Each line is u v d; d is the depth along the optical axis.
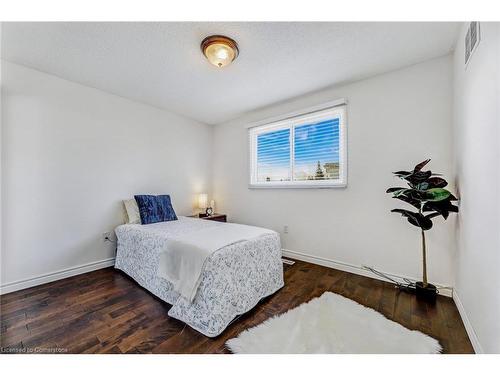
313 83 2.52
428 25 1.62
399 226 2.21
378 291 2.03
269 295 1.96
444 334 1.41
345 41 1.80
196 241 1.77
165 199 3.07
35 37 1.73
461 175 1.65
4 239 2.01
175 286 1.70
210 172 4.13
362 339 1.36
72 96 2.45
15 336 1.41
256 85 2.59
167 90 2.71
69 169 2.42
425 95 2.07
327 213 2.71
